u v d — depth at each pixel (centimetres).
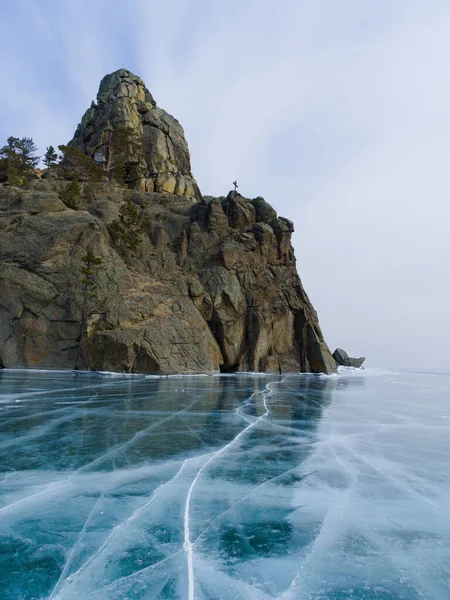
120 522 504
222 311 4228
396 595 364
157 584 375
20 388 1916
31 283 3638
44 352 3512
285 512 545
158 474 690
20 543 448
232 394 1902
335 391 2242
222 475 692
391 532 493
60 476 670
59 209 4266
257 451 852
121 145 6172
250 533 483
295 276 4869
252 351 4238
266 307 4403
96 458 775
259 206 5328
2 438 925
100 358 3328
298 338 4603
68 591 363
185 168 7162
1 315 3572
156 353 3356
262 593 364
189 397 1722
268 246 4816
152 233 4803
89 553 429
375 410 1498
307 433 1043
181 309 3944
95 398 1603
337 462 782
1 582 375
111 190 5644
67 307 3606
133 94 7081
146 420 1165
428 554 441
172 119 7388
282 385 2573
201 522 509
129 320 3528
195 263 4712
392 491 629
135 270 4372
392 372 5781
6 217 4141
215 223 4941
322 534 484
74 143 7206
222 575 393
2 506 548
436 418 1329
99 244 3966
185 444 899
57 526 491
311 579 388
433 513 550
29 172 5981
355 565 416
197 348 3709
